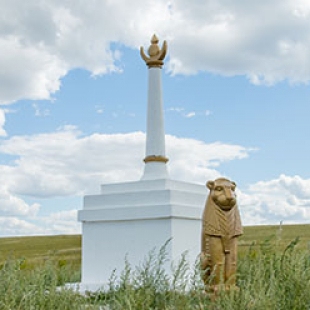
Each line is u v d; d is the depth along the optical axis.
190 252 11.86
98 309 6.90
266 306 6.50
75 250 22.31
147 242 11.74
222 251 8.91
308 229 25.03
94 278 12.35
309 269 7.80
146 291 6.88
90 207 12.78
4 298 6.52
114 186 12.83
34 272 7.66
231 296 6.86
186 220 11.90
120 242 12.11
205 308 6.78
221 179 9.23
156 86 13.28
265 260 9.01
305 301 6.90
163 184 12.19
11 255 8.02
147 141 13.13
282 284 7.30
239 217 9.20
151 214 11.68
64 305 6.72
